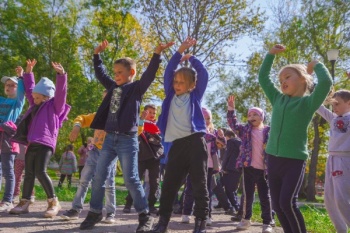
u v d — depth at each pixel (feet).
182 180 15.03
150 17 70.59
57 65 17.92
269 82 15.31
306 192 82.28
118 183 81.92
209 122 21.58
